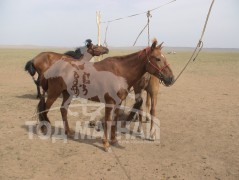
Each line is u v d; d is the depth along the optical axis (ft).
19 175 18.03
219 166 19.84
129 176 18.17
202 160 20.75
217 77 72.54
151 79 23.38
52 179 17.62
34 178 17.69
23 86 53.98
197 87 55.62
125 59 21.27
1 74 71.82
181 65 108.68
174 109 36.17
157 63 20.35
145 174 18.48
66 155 21.24
